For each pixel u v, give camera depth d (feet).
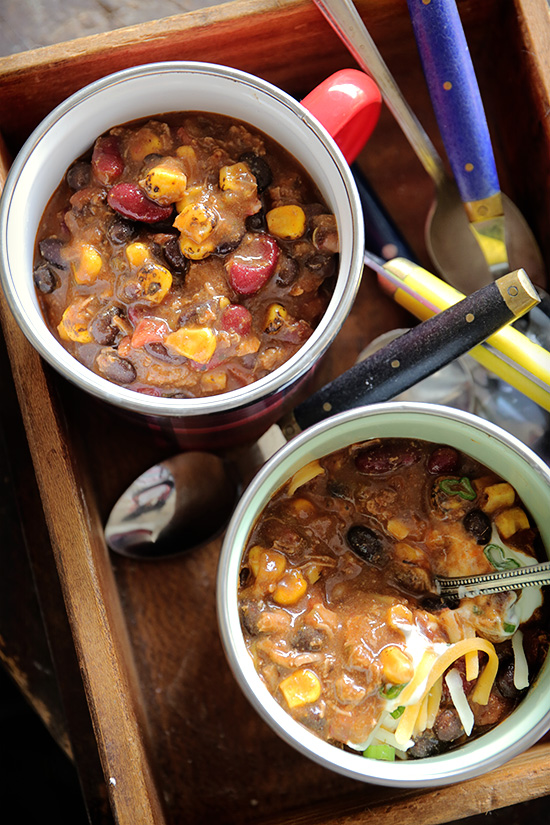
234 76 1.01
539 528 1.04
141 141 1.05
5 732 1.42
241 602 1.02
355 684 0.99
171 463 1.20
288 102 1.00
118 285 1.02
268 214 1.04
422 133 1.17
